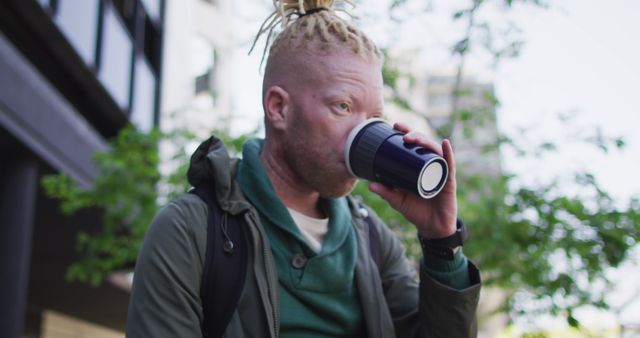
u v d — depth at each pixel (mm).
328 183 1407
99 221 8352
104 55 8055
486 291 5297
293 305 1388
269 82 1455
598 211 4621
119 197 5984
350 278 1449
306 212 1526
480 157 5680
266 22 1564
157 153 6391
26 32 7152
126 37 8984
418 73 5047
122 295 12703
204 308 1333
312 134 1378
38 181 7219
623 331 4547
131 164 6121
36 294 12609
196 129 6363
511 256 4848
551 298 4562
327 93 1372
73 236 8961
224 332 1313
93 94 8484
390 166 1308
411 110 4934
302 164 1407
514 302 4750
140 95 9656
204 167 1430
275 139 1478
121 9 9469
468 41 4285
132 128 6594
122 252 6320
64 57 7469
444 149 1330
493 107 5117
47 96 6582
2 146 6242
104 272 7848
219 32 14180
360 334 1475
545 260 4707
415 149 1301
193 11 13227
